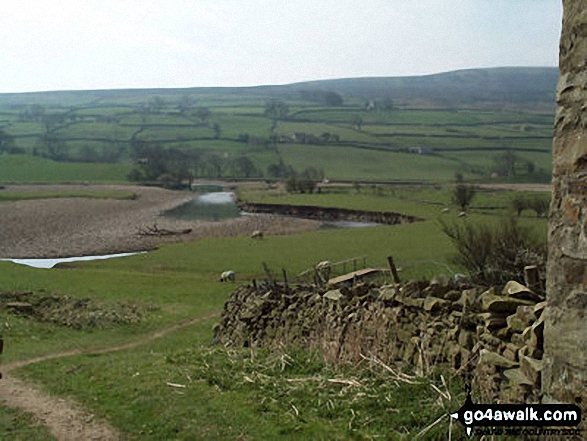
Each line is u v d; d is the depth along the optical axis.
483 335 8.01
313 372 10.72
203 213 94.31
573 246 5.81
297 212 95.75
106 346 20.36
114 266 47.81
